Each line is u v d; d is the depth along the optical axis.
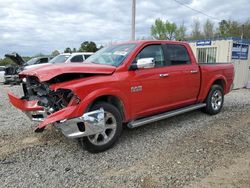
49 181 3.36
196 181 3.25
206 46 12.23
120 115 4.43
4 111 7.32
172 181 3.26
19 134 5.14
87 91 3.92
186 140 4.70
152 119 4.93
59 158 4.04
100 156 4.10
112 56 4.86
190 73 5.67
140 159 3.95
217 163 3.73
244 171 3.48
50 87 4.04
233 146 4.37
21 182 3.34
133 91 4.54
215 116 6.42
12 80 15.06
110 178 3.40
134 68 4.59
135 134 5.10
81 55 12.44
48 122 3.71
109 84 4.20
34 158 4.04
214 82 6.58
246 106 7.62
